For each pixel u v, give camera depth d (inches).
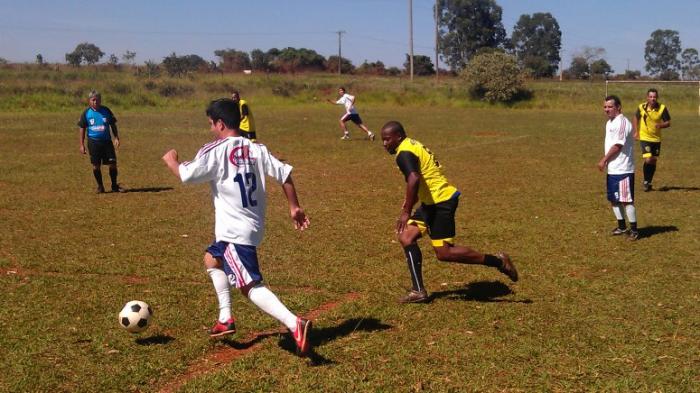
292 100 1717.5
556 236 331.3
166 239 324.8
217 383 167.3
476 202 426.9
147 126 1010.1
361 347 190.5
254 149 187.5
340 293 244.5
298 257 291.4
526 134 940.0
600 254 296.5
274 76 2006.6
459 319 213.2
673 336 197.8
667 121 466.0
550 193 458.9
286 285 252.5
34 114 1246.9
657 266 275.9
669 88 1797.5
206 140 825.5
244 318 213.9
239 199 182.2
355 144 785.6
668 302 228.7
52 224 358.0
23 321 210.8
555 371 174.7
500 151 727.1
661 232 339.0
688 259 286.2
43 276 262.8
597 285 249.0
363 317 215.6
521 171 570.9
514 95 1728.6
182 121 1111.6
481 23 3754.9
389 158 657.0
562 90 1748.3
